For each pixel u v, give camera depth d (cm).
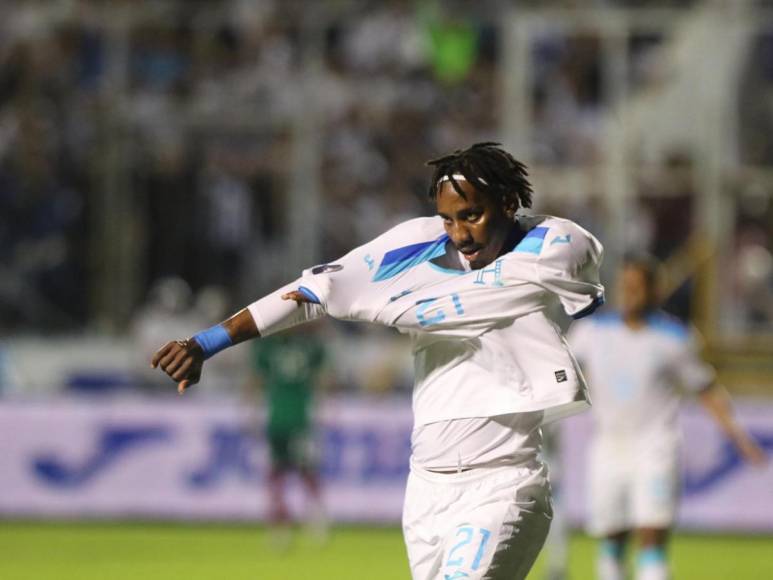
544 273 1474
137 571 3788
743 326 5719
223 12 6744
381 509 5212
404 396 5675
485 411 1514
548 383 1507
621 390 2925
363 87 6612
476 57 6712
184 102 6412
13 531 4862
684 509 5072
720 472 5081
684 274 5712
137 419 5300
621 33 6209
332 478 5238
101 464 5284
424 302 1506
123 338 5944
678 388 2958
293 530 5081
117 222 6156
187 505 5259
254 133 6281
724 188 5931
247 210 6206
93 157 6216
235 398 5538
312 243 6062
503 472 1518
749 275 5762
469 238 1494
